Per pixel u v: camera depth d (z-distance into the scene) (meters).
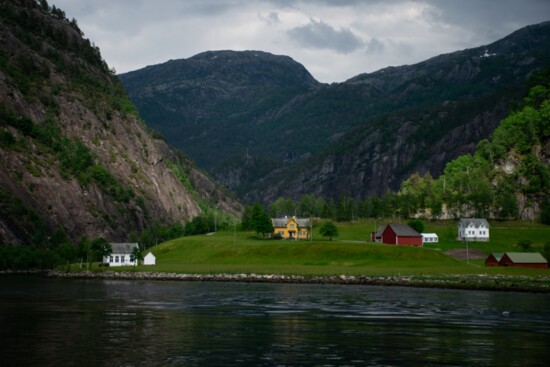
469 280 146.00
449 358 56.59
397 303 102.31
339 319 81.31
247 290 129.62
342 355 57.44
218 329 72.06
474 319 81.88
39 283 150.25
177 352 58.22
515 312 90.00
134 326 74.00
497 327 74.81
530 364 54.47
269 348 60.41
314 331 70.94
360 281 150.12
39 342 62.84
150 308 93.31
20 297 110.69
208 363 53.75
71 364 53.06
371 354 57.94
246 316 84.12
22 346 60.66
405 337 67.12
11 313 86.00
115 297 111.50
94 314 85.31
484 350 60.25
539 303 103.06
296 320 80.25
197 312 88.50
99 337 66.06
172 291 126.00
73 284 147.50
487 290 132.00
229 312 88.75
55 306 95.38
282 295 117.00
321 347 61.09
